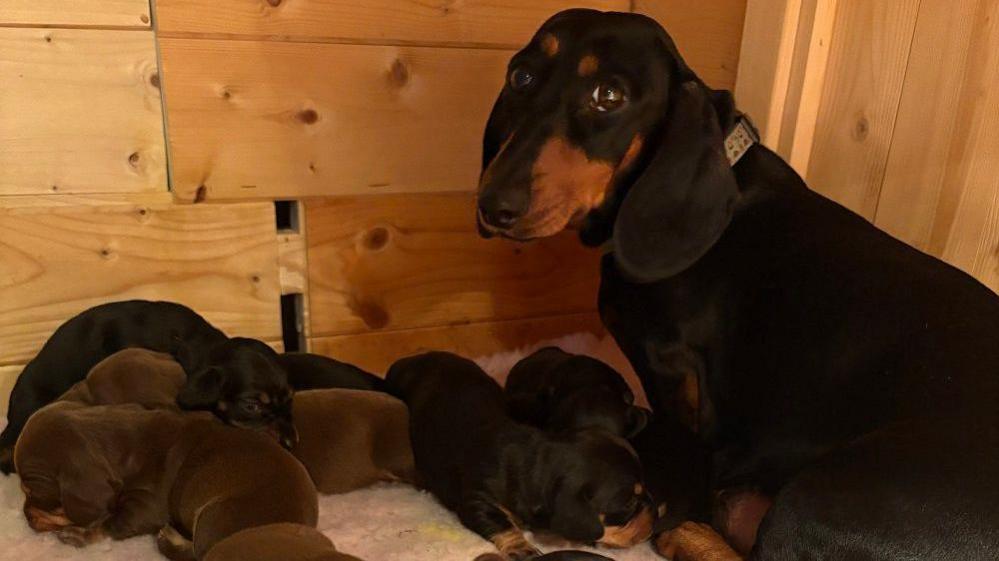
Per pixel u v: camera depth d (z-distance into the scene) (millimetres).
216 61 2043
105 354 1937
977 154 1887
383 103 2225
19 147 1974
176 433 1628
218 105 2078
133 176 2078
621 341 1902
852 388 1488
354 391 1886
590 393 1827
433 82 2264
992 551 1202
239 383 1644
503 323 2564
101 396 1750
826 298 1576
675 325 1761
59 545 1617
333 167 2229
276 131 2146
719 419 1752
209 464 1521
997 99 1837
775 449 1601
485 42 2289
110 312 1954
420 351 2486
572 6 2387
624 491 1581
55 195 2031
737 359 1696
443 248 2414
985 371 1342
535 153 1632
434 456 1773
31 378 1907
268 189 2186
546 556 1416
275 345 2316
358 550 1635
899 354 1441
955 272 1556
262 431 1646
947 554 1225
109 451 1611
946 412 1323
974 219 1911
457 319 2504
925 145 1980
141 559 1594
